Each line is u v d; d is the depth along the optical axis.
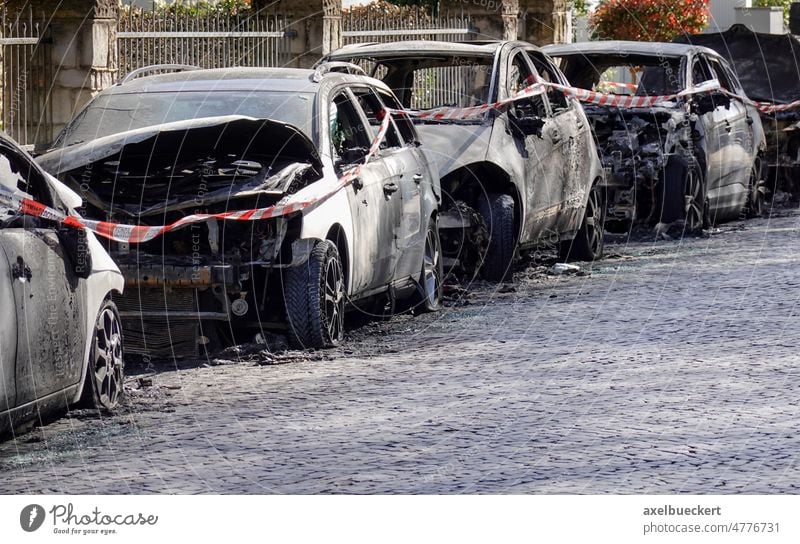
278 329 19.50
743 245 30.48
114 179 18.58
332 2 42.44
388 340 19.69
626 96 32.44
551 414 14.73
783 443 13.34
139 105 20.06
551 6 57.34
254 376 17.12
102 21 35.06
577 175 27.61
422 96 29.58
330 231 18.91
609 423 14.26
